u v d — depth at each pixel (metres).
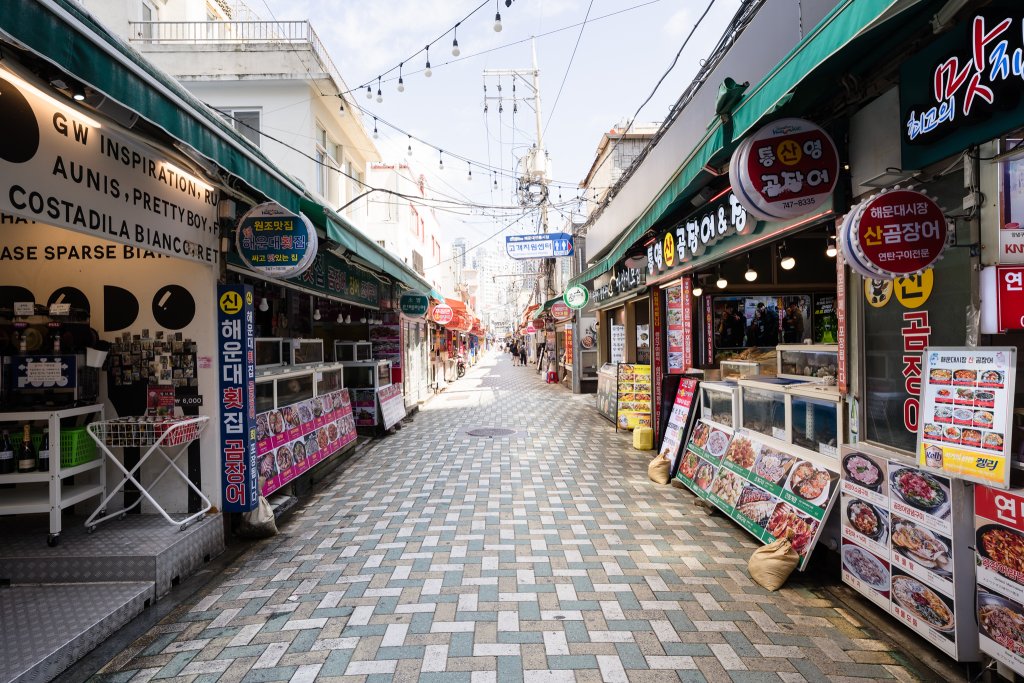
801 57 2.42
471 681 2.51
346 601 3.32
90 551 3.43
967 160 2.45
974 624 2.47
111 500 4.22
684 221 6.11
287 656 2.73
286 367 5.64
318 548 4.21
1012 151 2.26
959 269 2.61
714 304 7.78
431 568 3.79
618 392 9.48
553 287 21.59
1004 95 2.12
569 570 3.72
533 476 6.36
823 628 2.94
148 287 4.23
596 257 12.69
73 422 4.00
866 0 2.00
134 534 3.74
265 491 4.73
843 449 3.24
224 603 3.31
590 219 13.40
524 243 12.43
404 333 11.38
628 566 3.78
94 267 4.21
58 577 3.34
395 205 17.11
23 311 3.94
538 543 4.23
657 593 3.37
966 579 2.47
